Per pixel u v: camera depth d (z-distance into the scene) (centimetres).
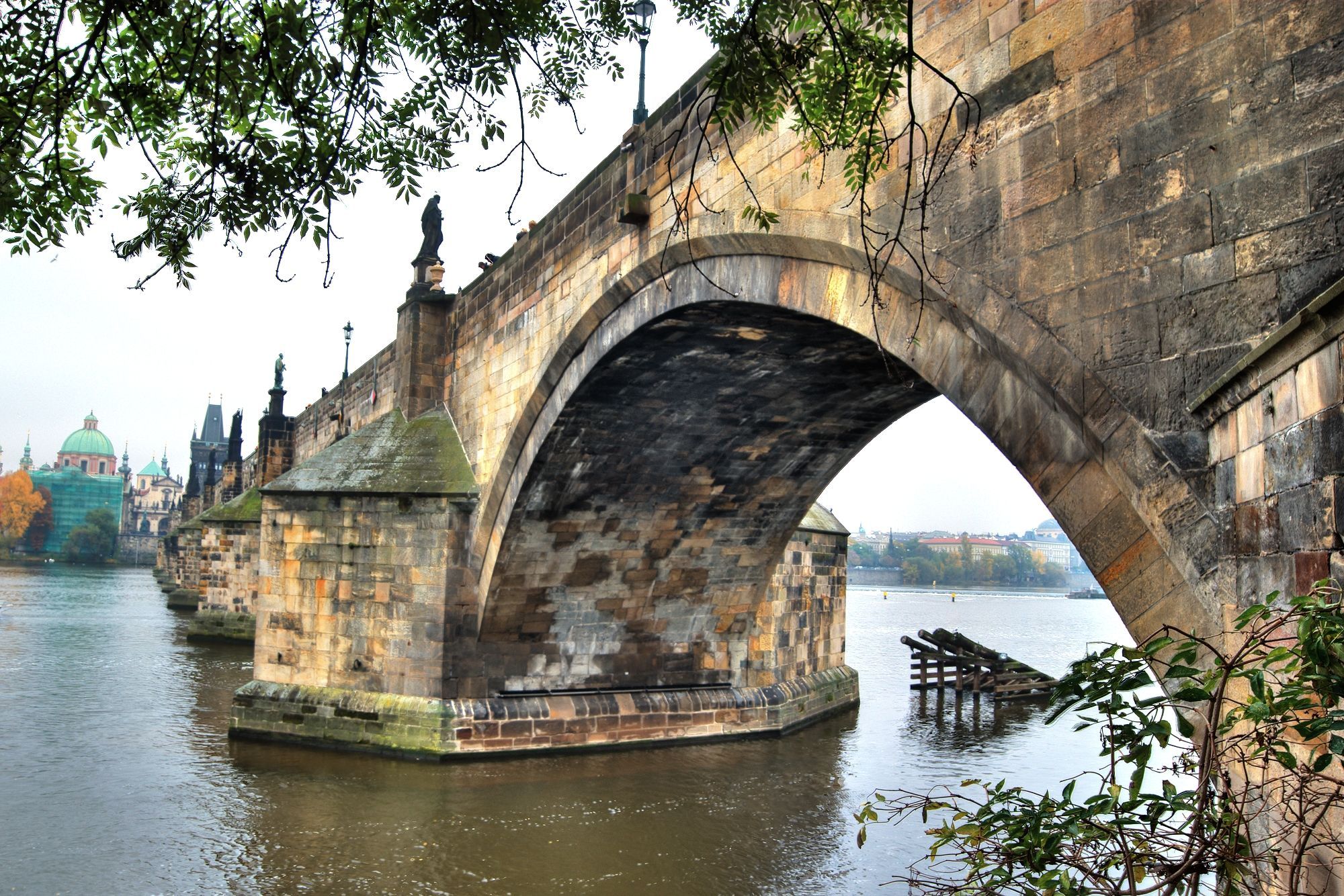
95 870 1577
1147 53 791
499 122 738
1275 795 600
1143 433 766
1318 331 546
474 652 2398
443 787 2100
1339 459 529
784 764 2428
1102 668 588
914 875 1630
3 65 617
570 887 1554
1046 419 882
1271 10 705
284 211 690
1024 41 904
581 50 780
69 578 13475
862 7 802
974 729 3075
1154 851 595
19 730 2603
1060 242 853
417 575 2402
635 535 2461
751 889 1566
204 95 670
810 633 3172
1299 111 682
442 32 713
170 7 652
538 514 2280
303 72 670
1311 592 511
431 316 2825
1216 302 725
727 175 1394
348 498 2488
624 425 2123
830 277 1209
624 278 1691
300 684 2500
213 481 11206
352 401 3838
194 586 7525
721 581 2706
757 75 780
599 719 2498
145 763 2266
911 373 1911
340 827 1820
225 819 1856
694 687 2745
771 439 2272
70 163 657
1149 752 588
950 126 981
